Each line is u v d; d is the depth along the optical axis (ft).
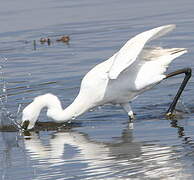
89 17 82.33
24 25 79.87
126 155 40.98
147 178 36.68
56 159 41.34
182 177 36.35
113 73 47.21
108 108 53.62
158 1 89.51
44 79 60.34
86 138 45.70
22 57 68.18
